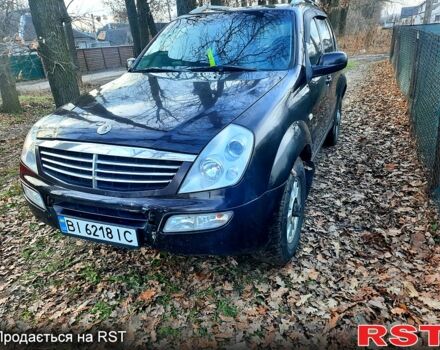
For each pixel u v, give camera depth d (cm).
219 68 291
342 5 1891
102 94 270
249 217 199
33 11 513
